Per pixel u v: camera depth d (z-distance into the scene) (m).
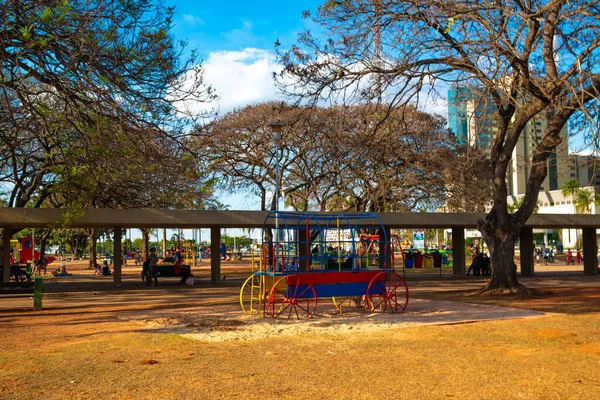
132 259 75.25
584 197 54.62
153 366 8.60
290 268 17.47
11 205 28.78
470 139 18.34
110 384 7.47
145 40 13.91
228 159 34.31
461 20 14.59
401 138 30.61
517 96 17.50
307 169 34.41
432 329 12.38
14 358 9.25
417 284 28.75
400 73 17.02
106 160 16.48
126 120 13.80
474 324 13.09
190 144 16.94
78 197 20.91
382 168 32.22
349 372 8.13
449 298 19.50
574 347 9.98
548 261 54.34
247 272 41.66
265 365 8.66
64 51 12.91
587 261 35.81
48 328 13.01
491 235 20.77
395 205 35.94
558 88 16.44
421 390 7.07
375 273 15.73
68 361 8.98
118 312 16.36
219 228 28.94
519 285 20.55
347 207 40.66
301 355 9.48
